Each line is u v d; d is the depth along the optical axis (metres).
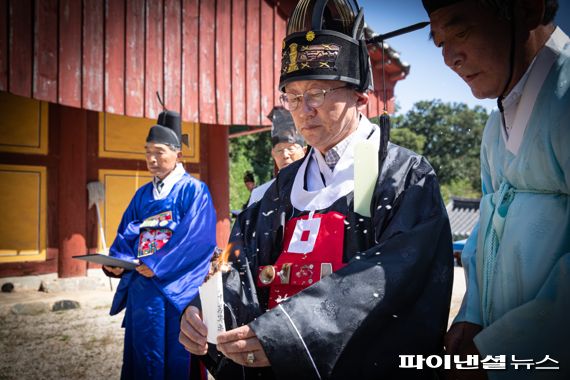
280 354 1.07
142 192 3.29
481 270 1.30
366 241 1.29
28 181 7.21
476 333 1.24
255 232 1.57
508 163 1.24
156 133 3.16
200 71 7.48
